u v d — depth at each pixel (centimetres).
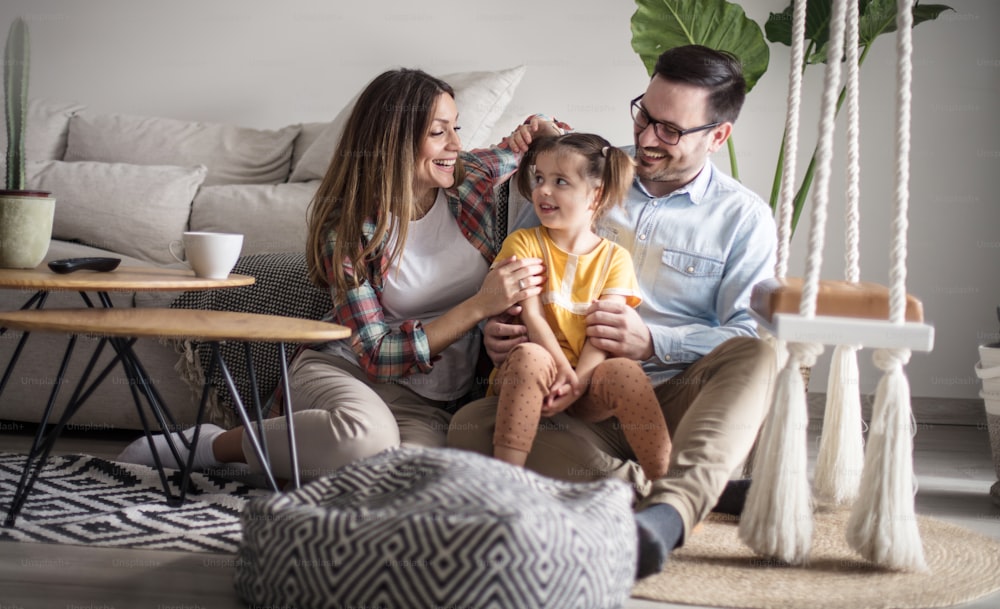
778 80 323
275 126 339
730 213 189
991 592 141
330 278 185
